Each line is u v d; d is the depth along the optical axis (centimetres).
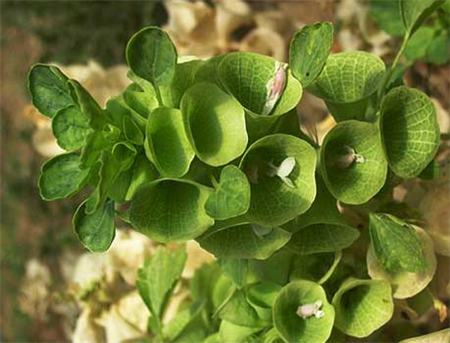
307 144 22
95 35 58
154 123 22
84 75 40
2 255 69
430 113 23
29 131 69
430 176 25
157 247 32
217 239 23
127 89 24
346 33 40
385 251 23
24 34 68
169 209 22
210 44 41
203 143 22
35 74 22
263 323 26
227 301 26
